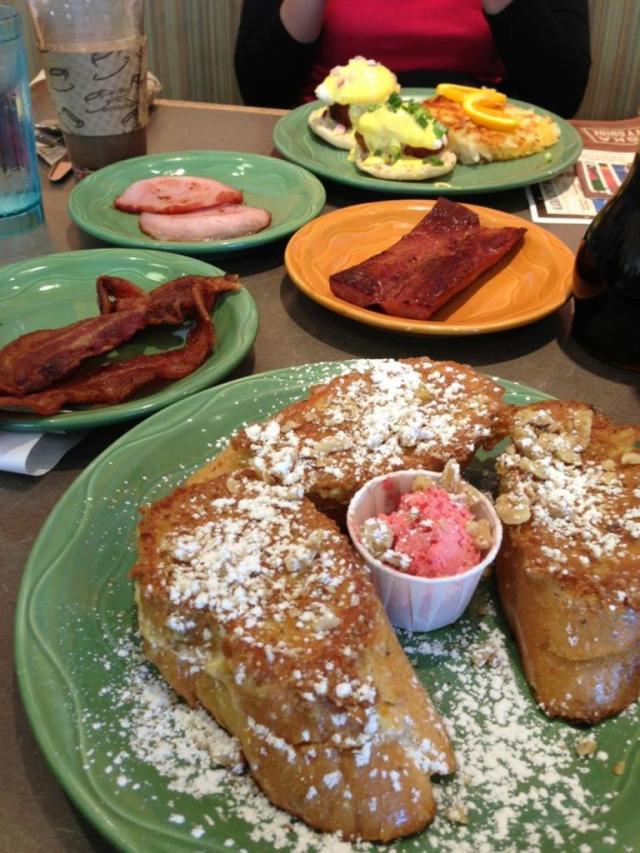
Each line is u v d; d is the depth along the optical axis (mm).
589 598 684
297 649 620
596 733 671
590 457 843
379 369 952
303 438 857
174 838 567
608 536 736
